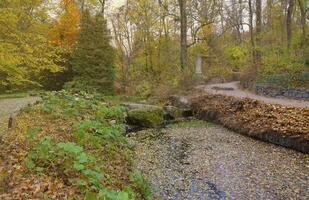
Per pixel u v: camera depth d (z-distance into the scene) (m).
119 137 9.02
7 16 8.80
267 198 6.66
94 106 12.32
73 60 26.62
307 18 27.52
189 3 33.75
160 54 35.59
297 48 24.23
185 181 7.76
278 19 36.75
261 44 25.38
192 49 36.50
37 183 4.96
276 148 10.33
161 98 22.72
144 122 15.28
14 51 9.29
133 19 35.00
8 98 19.11
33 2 10.70
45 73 26.11
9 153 6.21
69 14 27.61
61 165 5.89
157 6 33.75
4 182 4.82
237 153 10.03
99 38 26.61
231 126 13.57
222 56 35.84
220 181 7.71
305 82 17.62
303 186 7.18
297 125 10.48
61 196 4.74
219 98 17.30
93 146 7.72
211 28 37.78
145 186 6.50
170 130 14.26
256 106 13.77
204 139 12.18
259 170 8.36
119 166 7.20
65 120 10.13
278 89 18.02
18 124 8.95
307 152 9.50
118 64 33.78
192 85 24.09
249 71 24.31
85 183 5.16
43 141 6.30
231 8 43.62
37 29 11.73
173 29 36.72
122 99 24.12
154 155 10.07
